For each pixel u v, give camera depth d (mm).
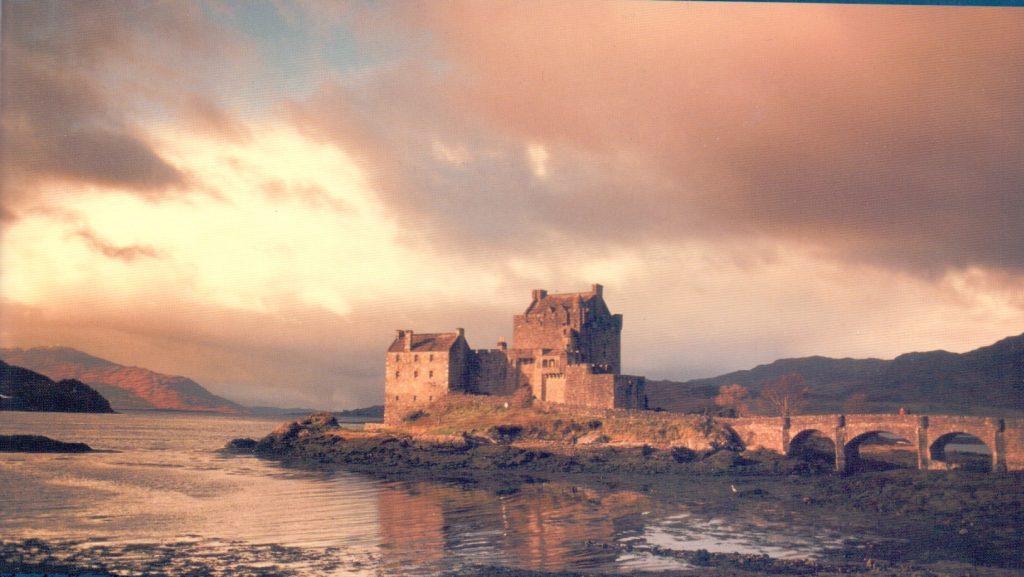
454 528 107062
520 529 106562
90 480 151125
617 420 186750
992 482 133625
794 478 156750
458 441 186625
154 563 87250
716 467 164000
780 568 87438
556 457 176625
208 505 123562
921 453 155375
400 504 126125
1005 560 92125
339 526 107625
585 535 103125
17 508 116875
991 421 147375
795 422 173625
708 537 102312
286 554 91750
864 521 113062
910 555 94062
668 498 132875
